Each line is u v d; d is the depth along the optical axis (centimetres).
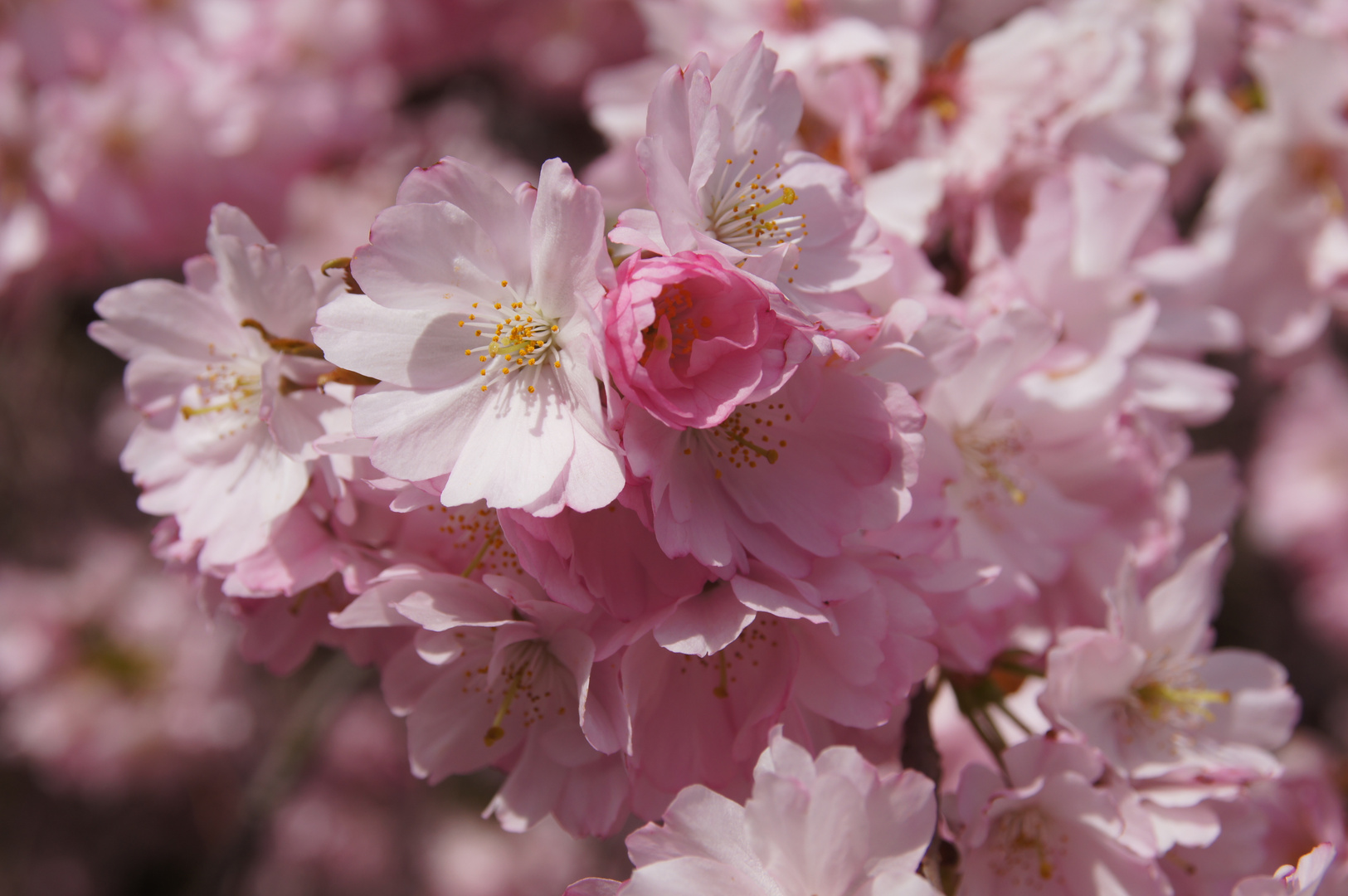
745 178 29
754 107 29
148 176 45
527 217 28
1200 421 35
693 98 28
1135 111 35
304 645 31
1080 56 35
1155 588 32
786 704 29
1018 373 31
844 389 28
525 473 27
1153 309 32
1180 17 36
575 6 68
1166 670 31
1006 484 32
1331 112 37
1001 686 31
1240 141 38
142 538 65
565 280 27
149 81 43
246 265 29
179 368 30
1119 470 32
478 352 28
